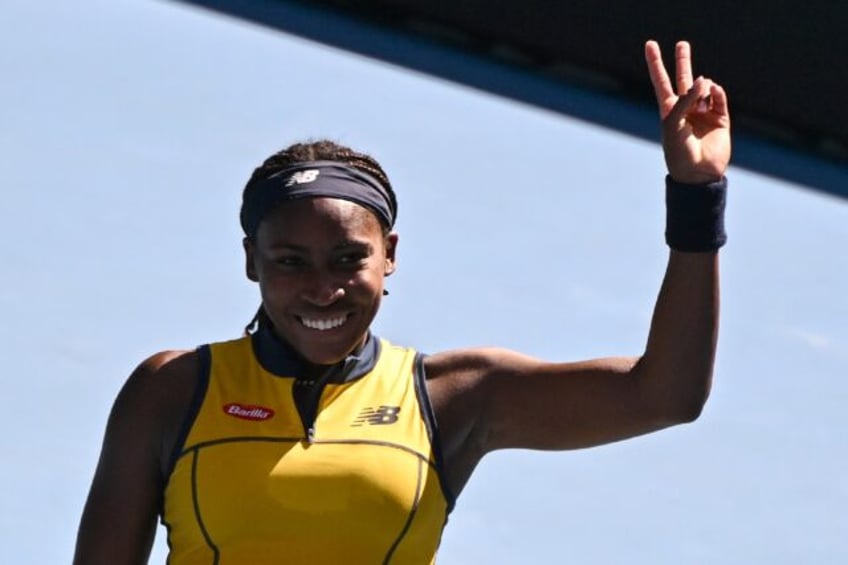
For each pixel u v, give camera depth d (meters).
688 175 15.18
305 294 15.08
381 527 14.87
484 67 39.44
